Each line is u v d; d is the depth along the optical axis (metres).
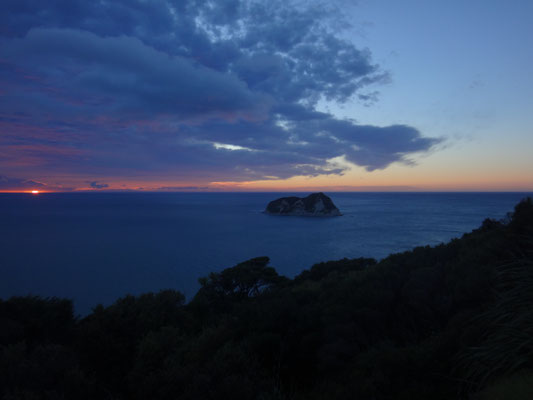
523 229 7.29
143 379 5.29
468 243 10.76
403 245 107.38
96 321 7.52
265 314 7.07
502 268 5.89
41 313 9.38
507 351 3.50
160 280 65.75
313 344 6.17
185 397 4.47
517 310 3.95
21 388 4.88
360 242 114.12
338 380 5.05
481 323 4.47
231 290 20.23
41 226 171.12
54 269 75.25
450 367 4.26
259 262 24.30
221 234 138.75
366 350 6.18
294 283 20.62
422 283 7.67
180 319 10.73
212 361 5.48
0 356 5.50
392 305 7.75
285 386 5.48
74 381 5.22
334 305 8.23
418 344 5.75
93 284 62.84
